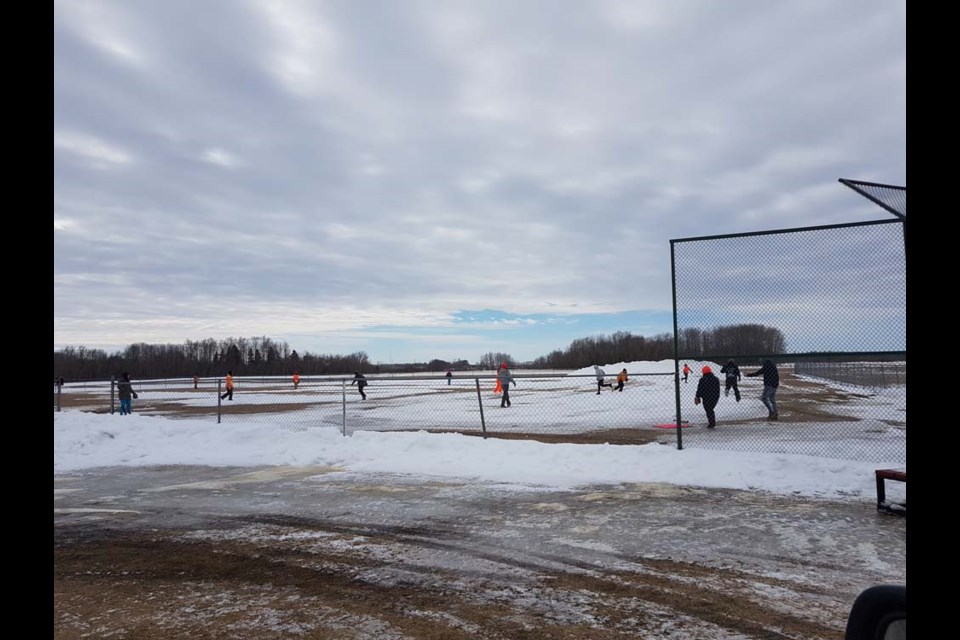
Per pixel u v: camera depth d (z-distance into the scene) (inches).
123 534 280.1
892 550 233.9
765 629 166.7
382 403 1117.7
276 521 299.7
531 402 1067.3
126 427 618.8
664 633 165.0
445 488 370.0
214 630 171.8
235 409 1025.5
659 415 770.2
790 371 1269.7
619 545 246.2
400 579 212.7
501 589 200.8
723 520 280.4
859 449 456.8
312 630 171.0
